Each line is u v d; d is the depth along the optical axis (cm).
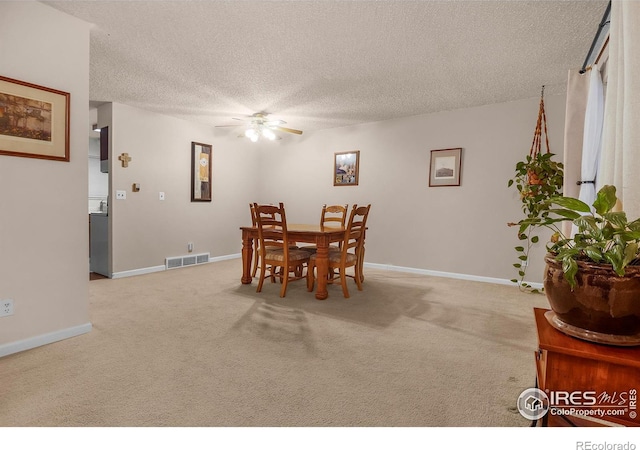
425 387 168
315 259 331
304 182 559
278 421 139
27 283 205
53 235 216
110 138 399
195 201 501
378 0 203
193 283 379
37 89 206
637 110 121
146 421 137
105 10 216
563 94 360
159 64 296
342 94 370
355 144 506
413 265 461
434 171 441
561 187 328
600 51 226
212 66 299
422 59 282
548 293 111
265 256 338
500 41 250
